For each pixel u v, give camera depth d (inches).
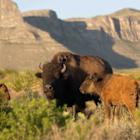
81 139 908.6
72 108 1740.9
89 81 1640.0
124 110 1501.0
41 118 986.7
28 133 957.8
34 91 2110.0
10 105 1109.1
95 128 955.3
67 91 1727.4
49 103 1051.9
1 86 1724.9
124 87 1498.5
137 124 1031.6
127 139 951.0
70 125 968.3
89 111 1685.5
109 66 1866.4
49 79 1690.5
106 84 1567.4
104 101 1562.5
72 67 1753.2
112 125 1083.3
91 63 1803.6
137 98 1492.4
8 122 992.9
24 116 981.2
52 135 936.9
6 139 936.9
